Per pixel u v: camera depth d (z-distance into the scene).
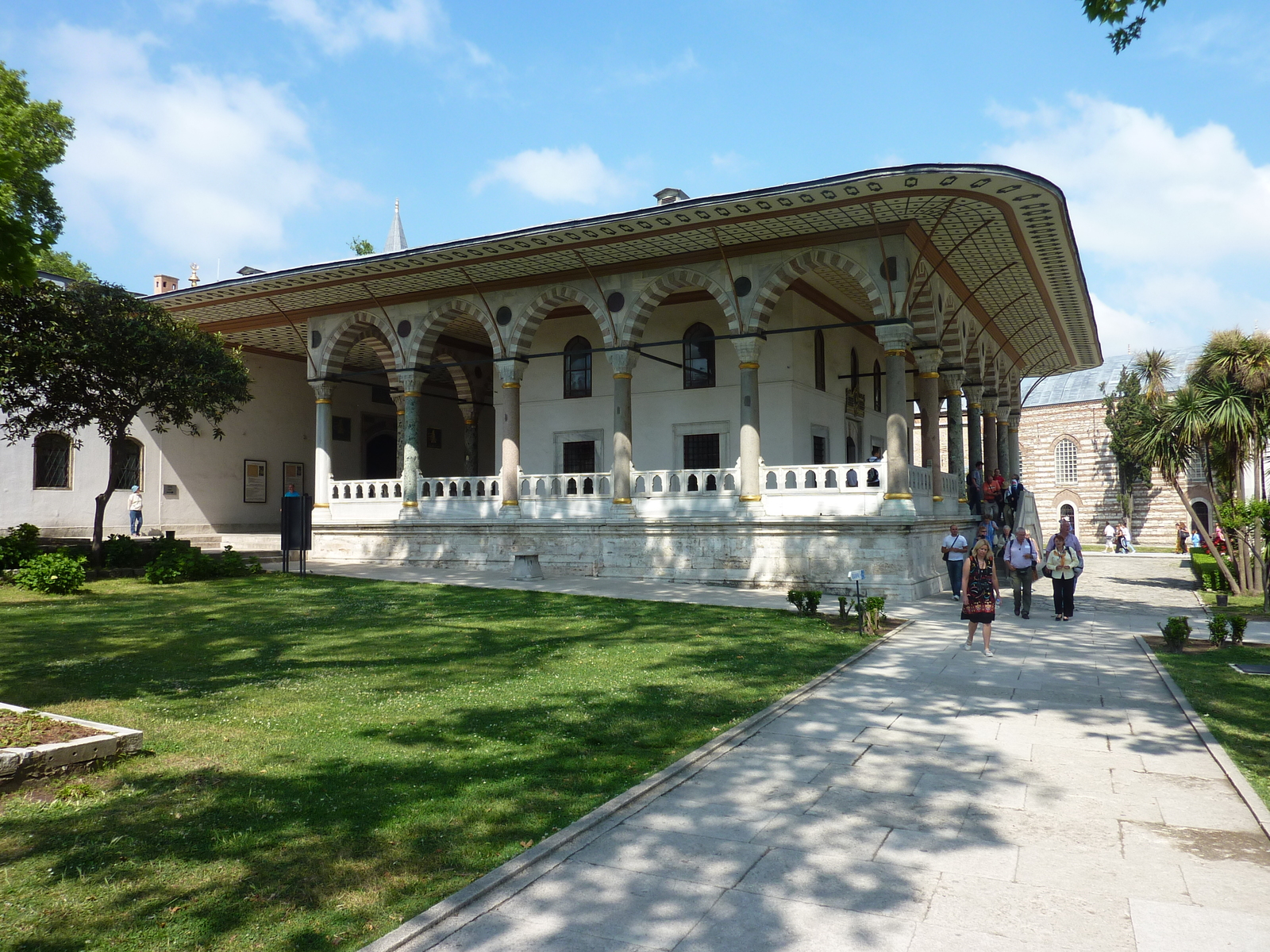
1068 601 15.88
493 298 23.86
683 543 21.12
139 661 10.55
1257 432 21.06
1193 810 5.91
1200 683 9.96
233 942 3.97
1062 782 6.49
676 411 25.52
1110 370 59.50
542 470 27.36
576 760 6.80
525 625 13.89
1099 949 4.05
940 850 5.21
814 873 4.86
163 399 19.03
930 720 8.37
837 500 19.72
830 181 17.08
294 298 25.38
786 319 24.00
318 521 26.09
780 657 11.41
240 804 5.68
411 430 25.12
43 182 21.62
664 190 22.55
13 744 6.13
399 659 11.01
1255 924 4.29
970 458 27.92
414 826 5.38
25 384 17.41
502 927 4.21
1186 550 43.44
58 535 25.45
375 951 3.89
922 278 21.02
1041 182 16.88
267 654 11.24
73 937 3.98
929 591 20.17
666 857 5.06
